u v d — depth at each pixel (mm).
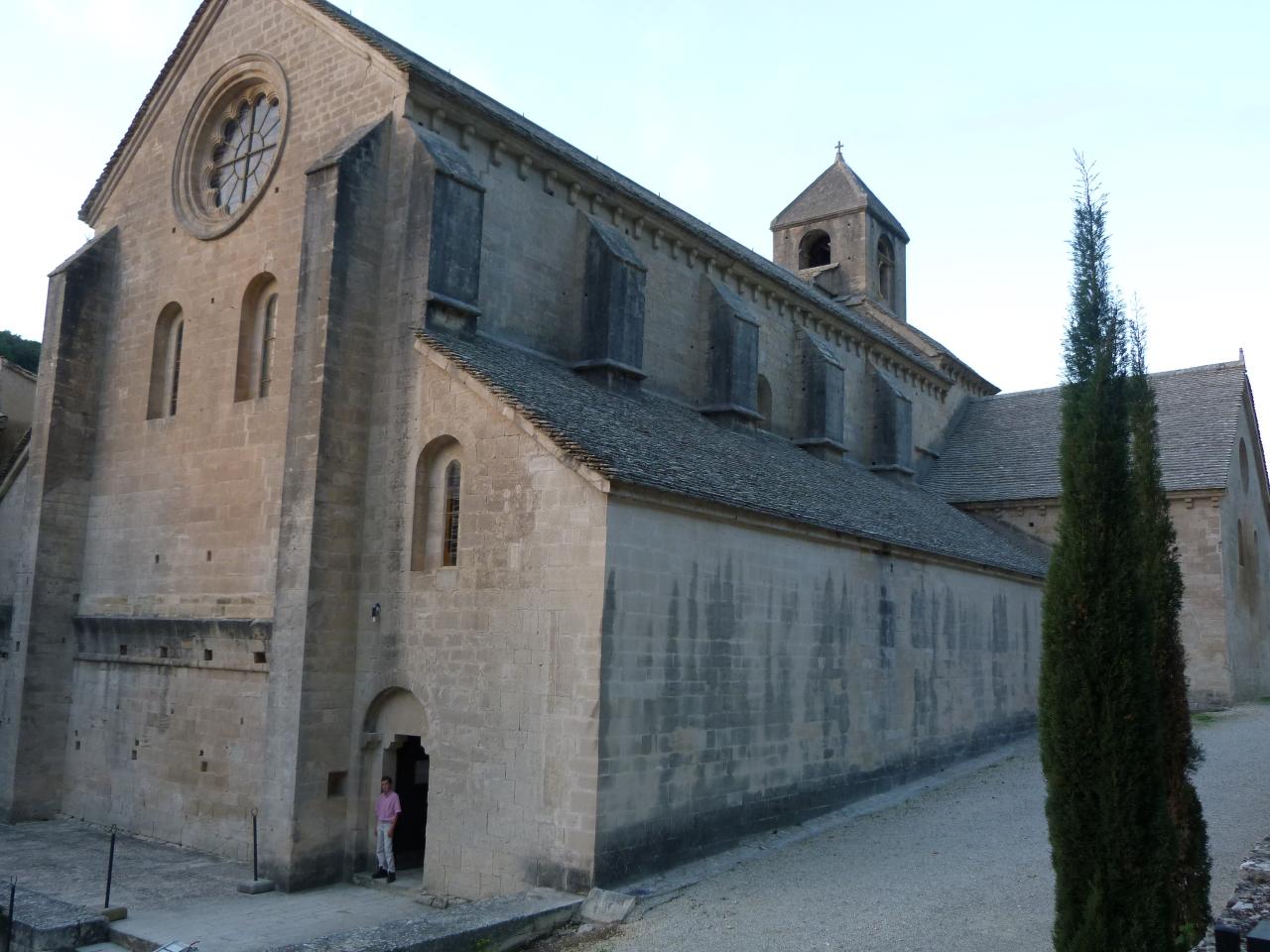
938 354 46125
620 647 16781
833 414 34688
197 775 21812
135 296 26406
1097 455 10992
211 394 23719
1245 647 38750
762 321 33344
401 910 17188
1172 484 36781
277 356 22469
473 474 18609
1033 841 18594
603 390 24359
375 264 21156
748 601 19859
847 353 38500
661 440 21438
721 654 19016
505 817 17125
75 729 25047
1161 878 10102
